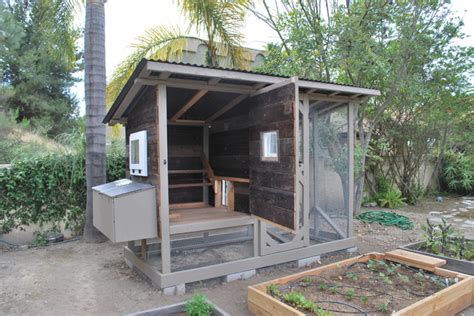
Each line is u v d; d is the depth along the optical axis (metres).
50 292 3.37
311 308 2.54
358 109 6.93
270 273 3.82
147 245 3.81
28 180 5.17
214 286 3.45
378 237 5.45
